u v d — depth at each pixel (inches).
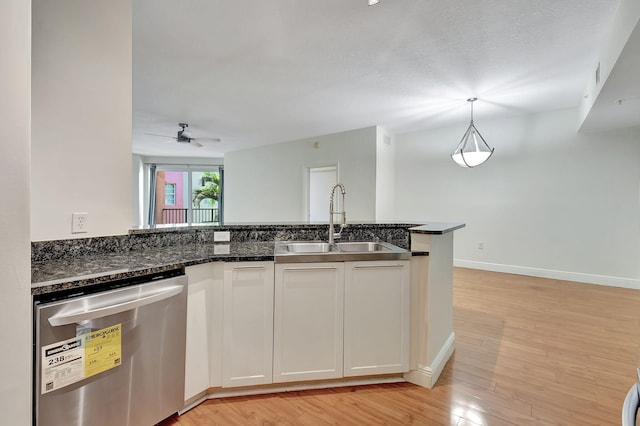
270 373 72.5
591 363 87.0
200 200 353.1
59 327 46.5
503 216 193.8
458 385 77.3
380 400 71.6
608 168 162.7
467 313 125.4
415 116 187.6
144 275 58.0
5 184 33.8
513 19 87.8
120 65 74.4
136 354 55.8
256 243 93.5
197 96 152.3
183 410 66.7
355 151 222.1
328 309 74.3
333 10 83.5
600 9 83.2
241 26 91.3
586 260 169.6
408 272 77.5
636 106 123.3
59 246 66.0
